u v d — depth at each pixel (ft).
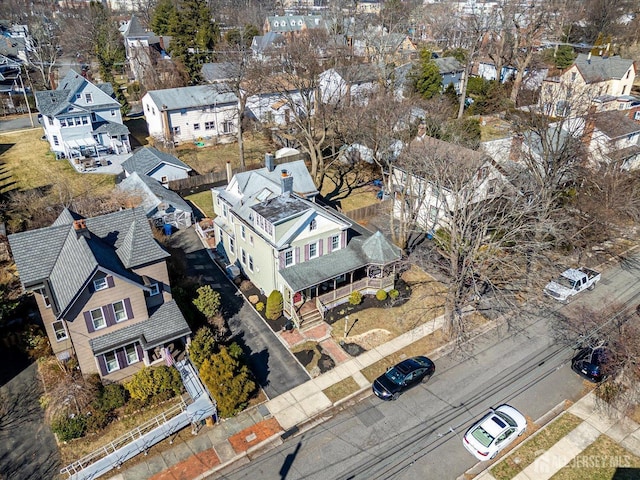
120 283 83.97
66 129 190.19
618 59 239.91
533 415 86.12
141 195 142.31
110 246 92.12
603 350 96.17
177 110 208.54
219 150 208.44
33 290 85.97
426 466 76.33
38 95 188.96
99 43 332.60
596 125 155.22
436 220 126.11
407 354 99.14
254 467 75.66
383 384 88.69
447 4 470.39
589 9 346.95
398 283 121.39
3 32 379.96
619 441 80.74
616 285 123.34
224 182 179.32
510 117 182.39
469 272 98.43
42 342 95.30
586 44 334.44
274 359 96.94
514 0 306.35
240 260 123.44
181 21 263.70
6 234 129.70
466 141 148.56
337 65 211.82
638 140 174.91
